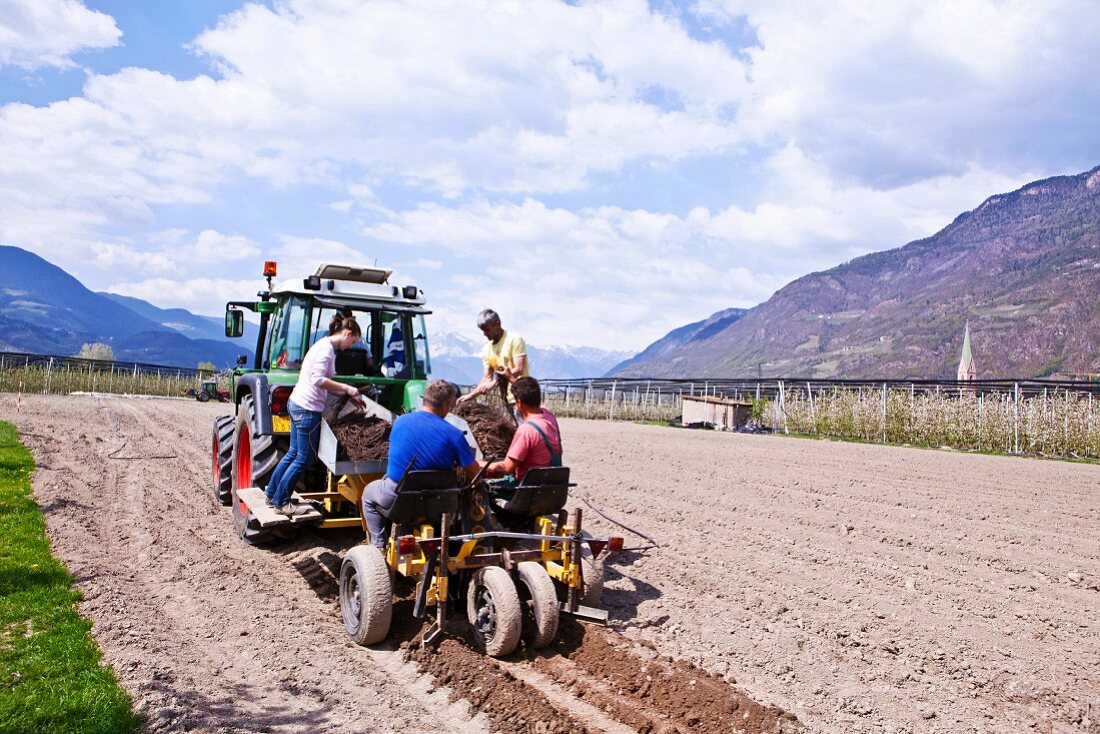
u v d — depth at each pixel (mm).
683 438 17000
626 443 15266
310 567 5590
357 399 5312
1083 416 14336
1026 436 14883
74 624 4074
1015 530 7145
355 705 3453
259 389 5879
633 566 5770
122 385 30078
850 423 17703
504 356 5863
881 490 9250
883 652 4230
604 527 7047
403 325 6605
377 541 4500
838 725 3402
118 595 4637
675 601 4988
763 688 3754
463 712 3465
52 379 27688
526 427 4754
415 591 5012
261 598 4852
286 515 4984
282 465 5305
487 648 4055
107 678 3420
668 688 3664
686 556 6086
